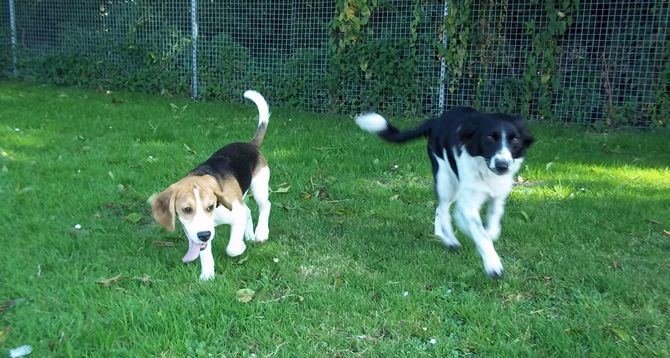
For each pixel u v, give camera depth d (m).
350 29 9.10
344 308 3.29
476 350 2.92
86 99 9.91
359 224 4.67
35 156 6.20
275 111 9.58
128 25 11.14
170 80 10.95
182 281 3.61
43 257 3.85
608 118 8.33
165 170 5.75
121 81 11.28
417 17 8.71
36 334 2.94
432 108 9.23
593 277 3.63
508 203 5.12
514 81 8.61
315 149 6.78
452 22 8.54
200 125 7.88
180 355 2.83
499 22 8.53
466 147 3.69
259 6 10.02
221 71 10.52
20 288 3.39
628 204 4.96
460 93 9.04
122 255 3.96
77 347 2.88
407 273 3.72
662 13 7.87
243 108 9.74
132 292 3.42
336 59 9.38
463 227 3.80
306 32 9.77
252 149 4.30
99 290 3.43
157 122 8.08
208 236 3.34
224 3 10.30
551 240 4.30
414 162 6.35
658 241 4.26
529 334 3.04
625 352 2.83
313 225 4.61
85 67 11.55
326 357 2.85
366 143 7.10
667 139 7.38
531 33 8.33
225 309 3.24
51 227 4.35
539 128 8.06
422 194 5.38
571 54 8.40
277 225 4.59
